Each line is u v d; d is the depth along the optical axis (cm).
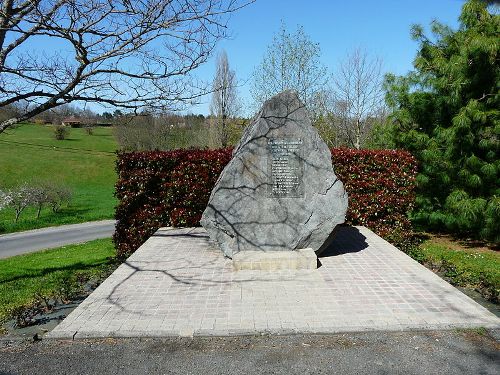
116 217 1056
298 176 768
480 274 755
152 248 870
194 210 1066
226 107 3294
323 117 2459
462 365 427
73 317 534
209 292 614
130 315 538
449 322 505
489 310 575
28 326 543
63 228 1798
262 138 770
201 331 491
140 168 1059
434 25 1119
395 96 1216
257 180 768
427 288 618
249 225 768
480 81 1033
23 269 918
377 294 597
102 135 5366
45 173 3631
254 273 697
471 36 1003
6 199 1870
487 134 991
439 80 1061
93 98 669
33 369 434
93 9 627
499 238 991
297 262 714
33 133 5112
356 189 1081
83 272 851
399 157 1077
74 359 450
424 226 1286
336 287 627
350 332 489
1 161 3738
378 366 427
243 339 482
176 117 3650
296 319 518
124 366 434
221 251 826
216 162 1055
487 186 1027
